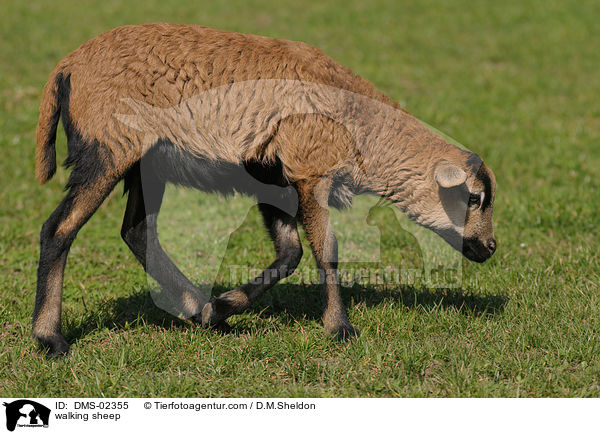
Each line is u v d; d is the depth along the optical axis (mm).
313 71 11438
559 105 31125
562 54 39438
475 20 45938
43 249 11141
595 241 17062
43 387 10461
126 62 11062
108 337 12078
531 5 49219
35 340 11297
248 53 11281
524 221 18500
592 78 35625
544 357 11133
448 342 11578
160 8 44562
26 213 18781
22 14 41688
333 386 10508
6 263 15773
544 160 23578
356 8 47938
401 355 11125
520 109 30188
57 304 11266
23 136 24547
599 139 26312
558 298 13203
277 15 45094
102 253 16562
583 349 11266
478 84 33844
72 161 11180
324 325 11992
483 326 12211
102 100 11000
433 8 48531
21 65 32688
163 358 11148
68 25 39844
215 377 10695
